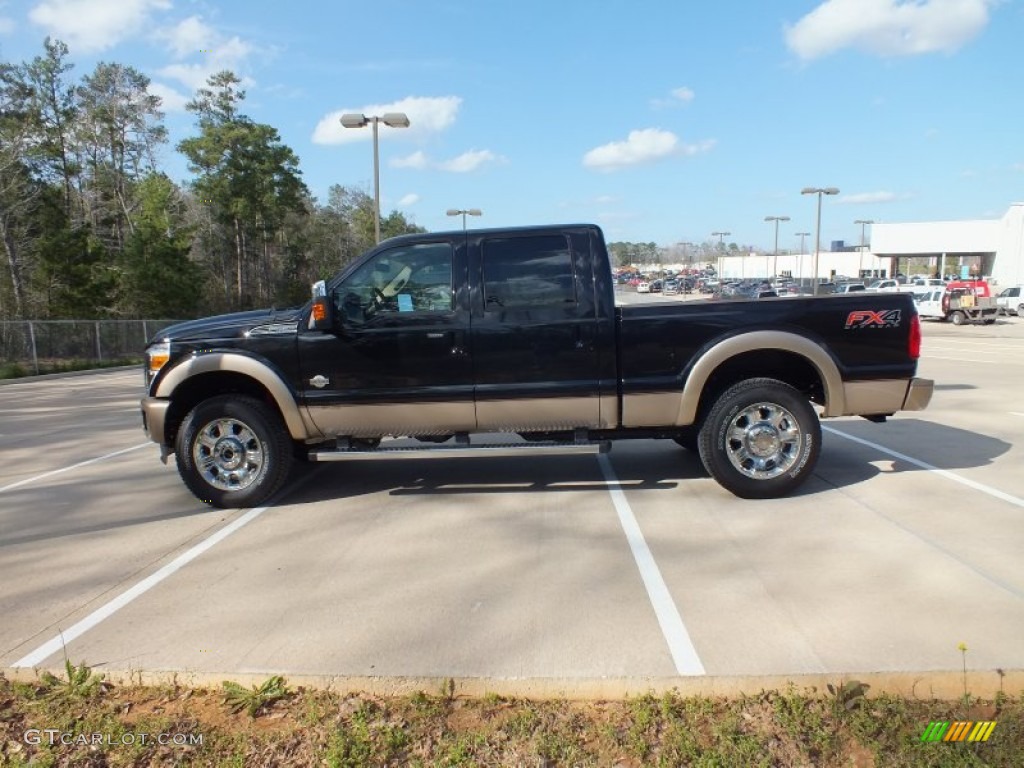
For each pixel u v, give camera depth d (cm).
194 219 5206
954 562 435
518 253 570
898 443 769
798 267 9588
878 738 274
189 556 490
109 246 4403
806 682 307
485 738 282
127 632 376
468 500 608
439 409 576
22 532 559
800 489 602
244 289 5478
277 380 575
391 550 489
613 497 602
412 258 574
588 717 296
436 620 378
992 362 1711
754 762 262
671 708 296
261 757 277
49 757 280
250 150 5097
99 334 2694
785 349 563
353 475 710
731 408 568
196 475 594
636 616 375
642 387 568
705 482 639
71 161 4597
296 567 462
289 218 6250
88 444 964
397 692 316
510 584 424
